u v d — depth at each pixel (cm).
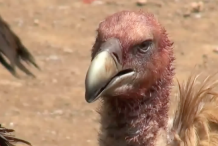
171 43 828
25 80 1598
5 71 1639
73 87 1572
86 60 1720
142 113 808
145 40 785
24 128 1391
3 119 1423
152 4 2052
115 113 806
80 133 1379
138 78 791
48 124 1413
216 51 1748
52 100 1511
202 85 853
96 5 2062
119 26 782
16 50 988
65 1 2102
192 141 823
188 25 1909
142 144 814
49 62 1698
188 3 2052
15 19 1964
